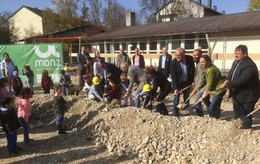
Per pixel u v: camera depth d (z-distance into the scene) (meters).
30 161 4.87
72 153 5.10
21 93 5.44
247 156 4.07
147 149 4.90
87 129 6.03
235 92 4.91
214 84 5.47
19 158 5.01
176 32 17.06
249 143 4.24
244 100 4.81
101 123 5.91
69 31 36.19
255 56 10.48
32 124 7.13
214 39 15.98
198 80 6.04
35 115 7.55
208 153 4.44
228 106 8.29
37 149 5.38
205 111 7.72
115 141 5.34
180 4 38.06
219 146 4.43
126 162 4.71
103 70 8.34
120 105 7.03
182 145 4.76
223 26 15.15
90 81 8.66
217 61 14.82
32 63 12.38
